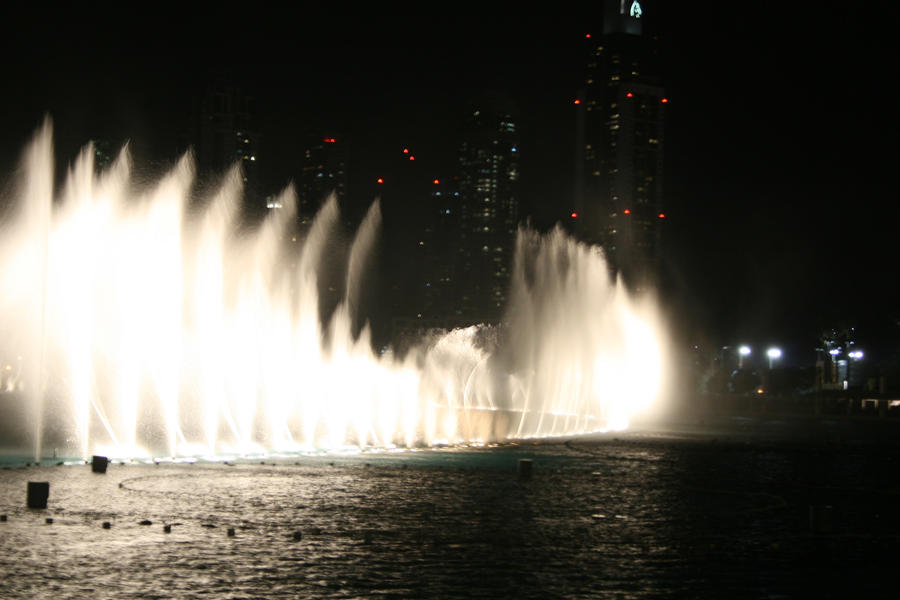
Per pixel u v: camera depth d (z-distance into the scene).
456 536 23.73
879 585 19.45
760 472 40.91
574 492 32.41
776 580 19.75
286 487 31.97
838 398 111.31
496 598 17.88
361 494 30.67
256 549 21.66
